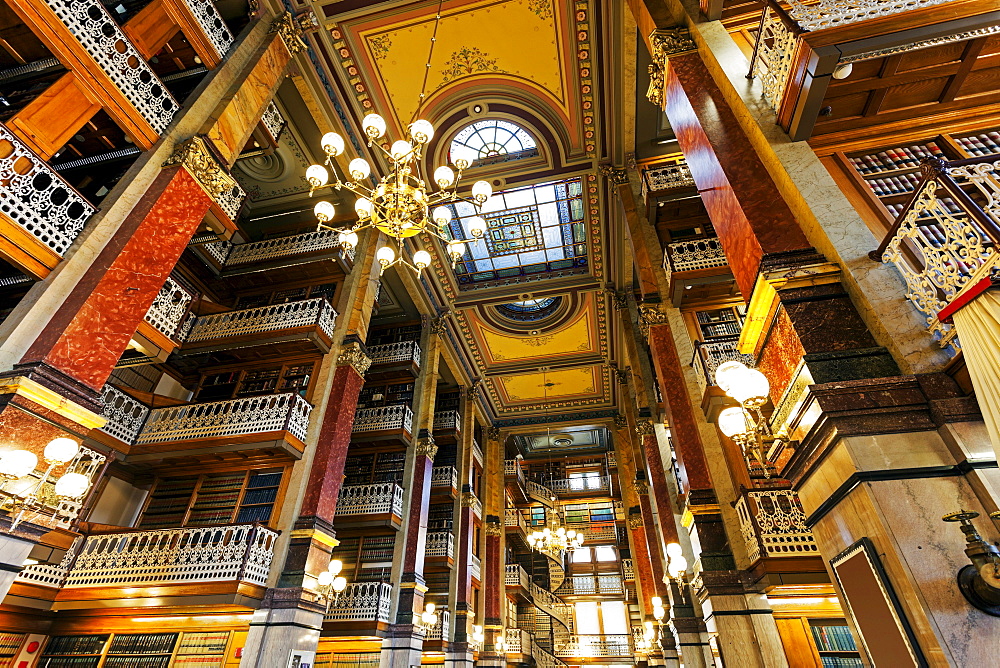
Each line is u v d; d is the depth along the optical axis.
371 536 11.11
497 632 15.70
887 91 4.12
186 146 5.98
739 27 5.54
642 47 8.41
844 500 2.85
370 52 8.91
